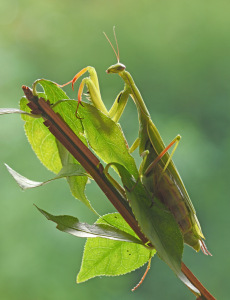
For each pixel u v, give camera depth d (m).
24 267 1.38
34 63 2.33
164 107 2.23
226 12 2.39
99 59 2.37
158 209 0.42
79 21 2.45
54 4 2.48
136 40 2.36
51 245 1.39
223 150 1.95
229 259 1.70
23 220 1.41
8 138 1.48
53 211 1.41
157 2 2.43
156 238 0.41
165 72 2.29
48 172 1.46
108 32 2.41
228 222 1.72
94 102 0.45
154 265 1.66
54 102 0.43
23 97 0.44
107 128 0.43
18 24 2.44
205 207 1.72
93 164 0.42
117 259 0.44
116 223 0.44
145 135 0.46
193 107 2.22
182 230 0.45
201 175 1.67
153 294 1.66
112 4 2.46
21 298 1.39
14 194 1.44
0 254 1.39
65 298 1.40
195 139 1.73
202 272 1.65
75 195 0.43
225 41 2.31
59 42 2.39
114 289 1.53
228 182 1.77
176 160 1.62
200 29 2.35
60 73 2.35
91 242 0.44
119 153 0.43
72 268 1.39
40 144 0.44
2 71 1.82
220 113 2.18
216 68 2.26
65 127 0.42
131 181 0.42
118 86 2.11
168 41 2.35
